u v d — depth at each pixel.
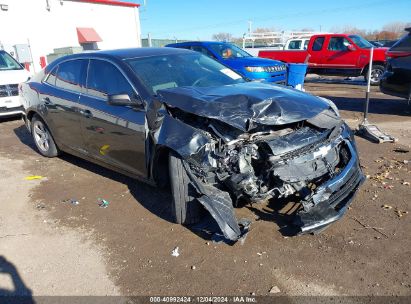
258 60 9.67
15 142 6.94
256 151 3.17
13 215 4.01
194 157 3.11
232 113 3.13
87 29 25.42
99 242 3.40
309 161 3.19
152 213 3.86
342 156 3.63
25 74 8.98
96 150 4.47
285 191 3.14
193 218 3.45
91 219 3.82
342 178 3.26
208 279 2.82
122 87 4.06
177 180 3.32
